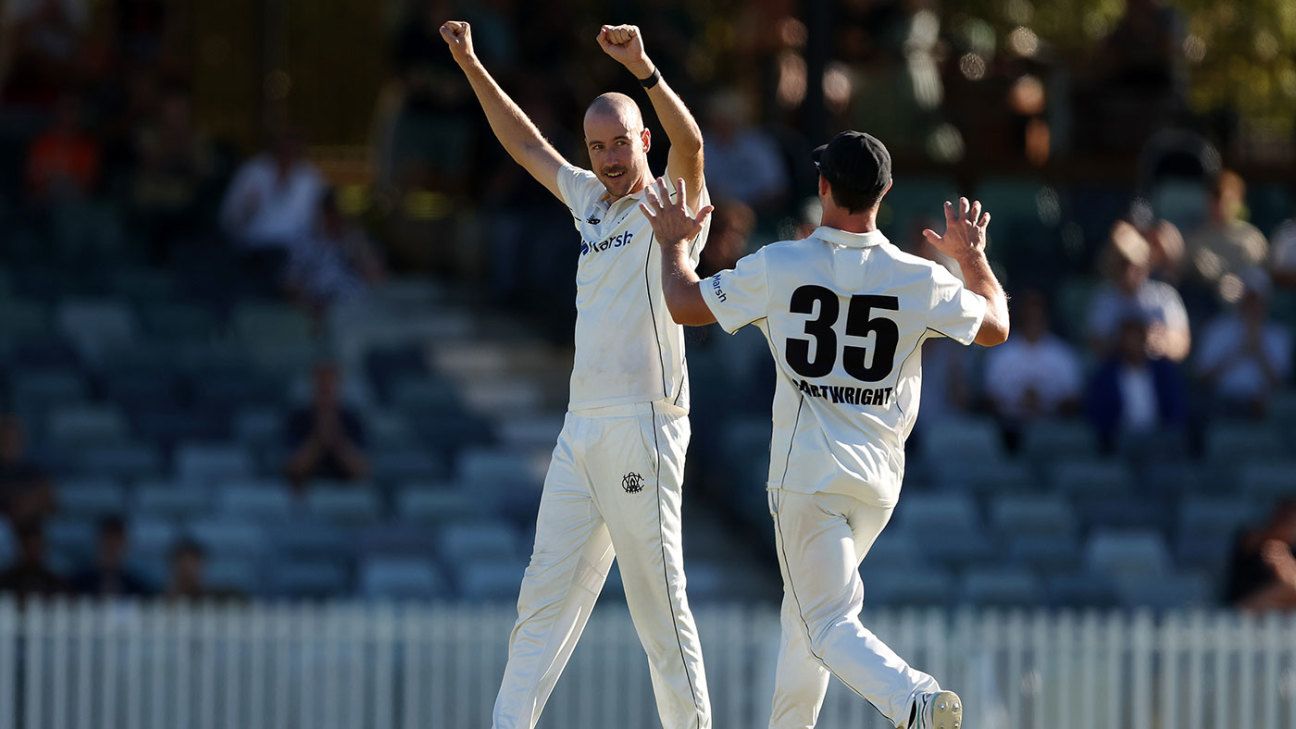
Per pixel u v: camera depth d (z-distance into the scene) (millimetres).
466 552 54031
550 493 25156
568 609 25328
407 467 58312
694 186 24453
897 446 24375
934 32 74000
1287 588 51281
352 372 65062
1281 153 81312
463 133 74125
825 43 66312
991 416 61125
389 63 85875
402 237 75750
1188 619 50219
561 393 66250
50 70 73812
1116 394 60844
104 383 61250
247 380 62344
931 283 23953
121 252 68688
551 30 73250
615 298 24609
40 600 48312
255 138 86625
